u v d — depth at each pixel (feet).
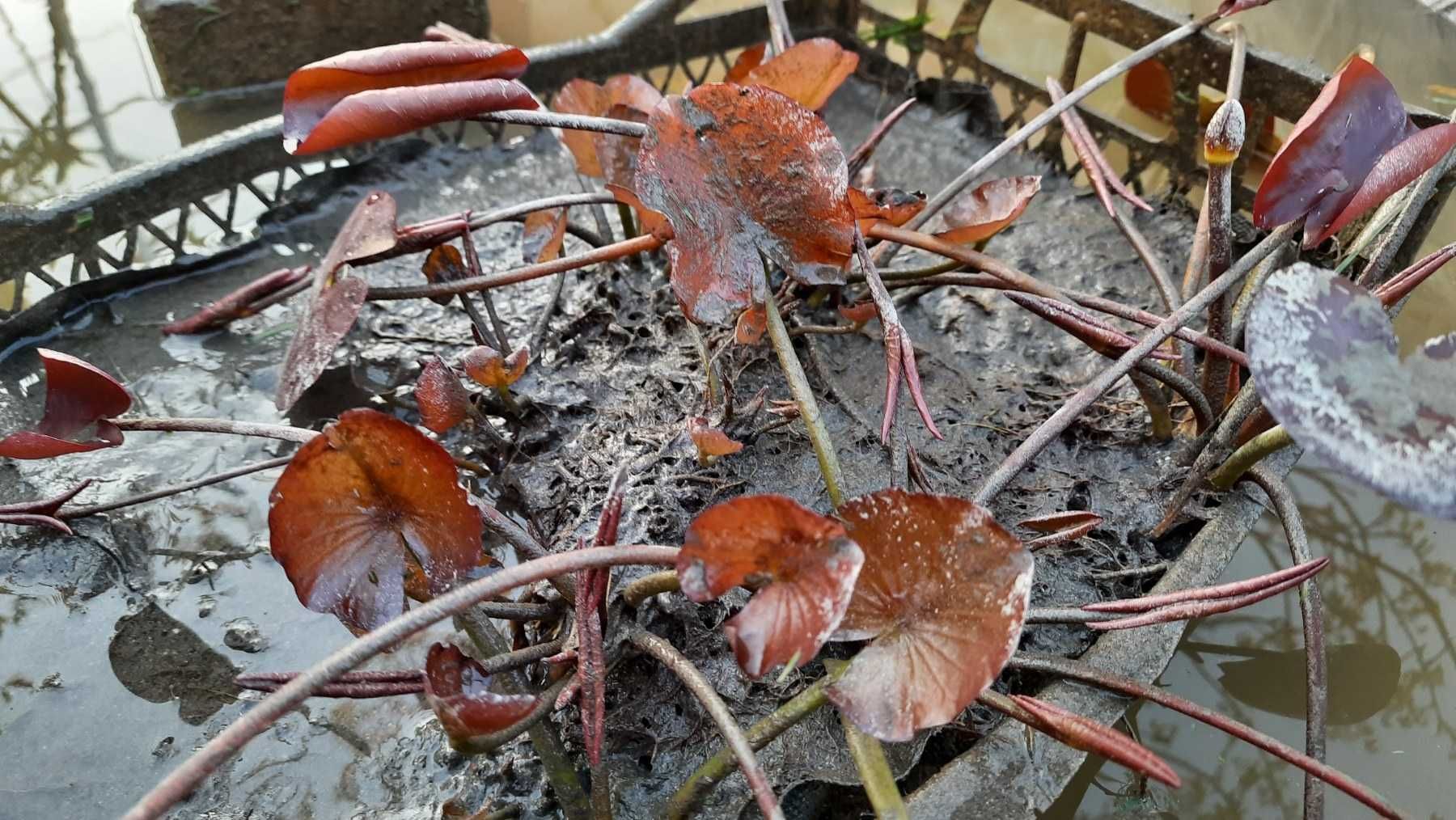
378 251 2.08
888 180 3.18
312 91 1.96
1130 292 2.81
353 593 1.79
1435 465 1.55
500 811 1.97
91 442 2.09
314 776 2.06
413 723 2.12
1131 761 1.62
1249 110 2.83
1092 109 3.11
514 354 2.33
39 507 2.27
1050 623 1.98
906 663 1.63
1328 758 2.29
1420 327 2.86
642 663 2.09
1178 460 2.42
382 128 1.89
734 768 1.78
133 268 2.79
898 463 2.16
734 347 2.55
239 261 2.90
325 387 2.62
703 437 2.15
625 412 2.48
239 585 2.32
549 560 1.61
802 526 1.55
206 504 2.43
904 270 2.57
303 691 1.49
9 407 2.56
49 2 4.25
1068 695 1.93
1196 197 3.22
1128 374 2.32
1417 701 2.36
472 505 1.77
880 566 1.66
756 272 2.01
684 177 1.95
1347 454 1.54
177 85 3.72
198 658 2.21
